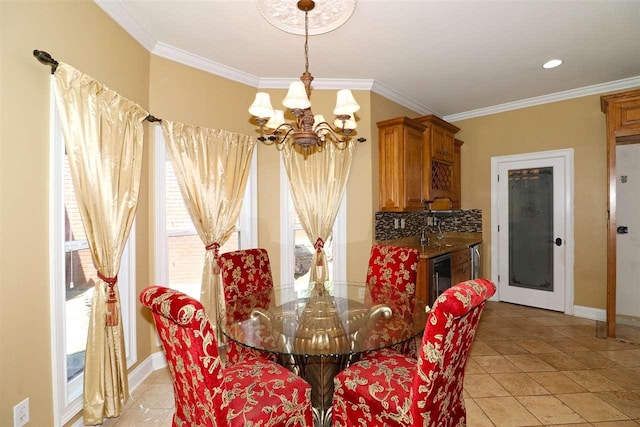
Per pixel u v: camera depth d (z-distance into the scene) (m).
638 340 3.13
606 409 2.10
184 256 2.89
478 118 4.51
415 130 3.61
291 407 1.51
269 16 2.15
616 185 3.31
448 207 4.25
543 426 1.95
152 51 2.63
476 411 2.09
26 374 1.56
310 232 3.31
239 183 3.05
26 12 1.56
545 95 3.90
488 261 4.47
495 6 2.19
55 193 1.71
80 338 2.00
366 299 2.28
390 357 1.83
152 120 2.50
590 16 2.31
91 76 1.99
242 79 3.21
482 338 3.22
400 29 2.45
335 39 2.58
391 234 3.77
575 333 3.32
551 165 3.97
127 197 2.13
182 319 1.22
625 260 3.39
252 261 2.56
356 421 1.60
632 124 3.02
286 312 2.02
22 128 1.55
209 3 2.13
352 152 3.40
